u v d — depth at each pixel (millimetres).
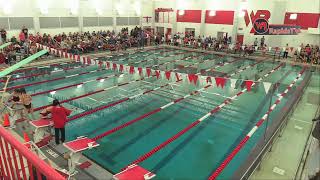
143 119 7375
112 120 7266
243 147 5961
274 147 5836
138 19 22734
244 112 7918
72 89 9812
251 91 9859
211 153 5770
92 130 6648
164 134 6551
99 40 16922
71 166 4465
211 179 4797
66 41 15008
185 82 10711
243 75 12094
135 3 21906
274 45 17359
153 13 23594
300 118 7473
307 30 15992
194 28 21250
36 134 5383
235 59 15773
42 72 11945
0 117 6500
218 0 19281
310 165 2566
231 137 6469
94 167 4828
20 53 13039
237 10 18281
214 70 12930
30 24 15969
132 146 5949
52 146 5422
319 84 11148
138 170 3986
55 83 10484
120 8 20891
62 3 17234
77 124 6957
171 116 7590
